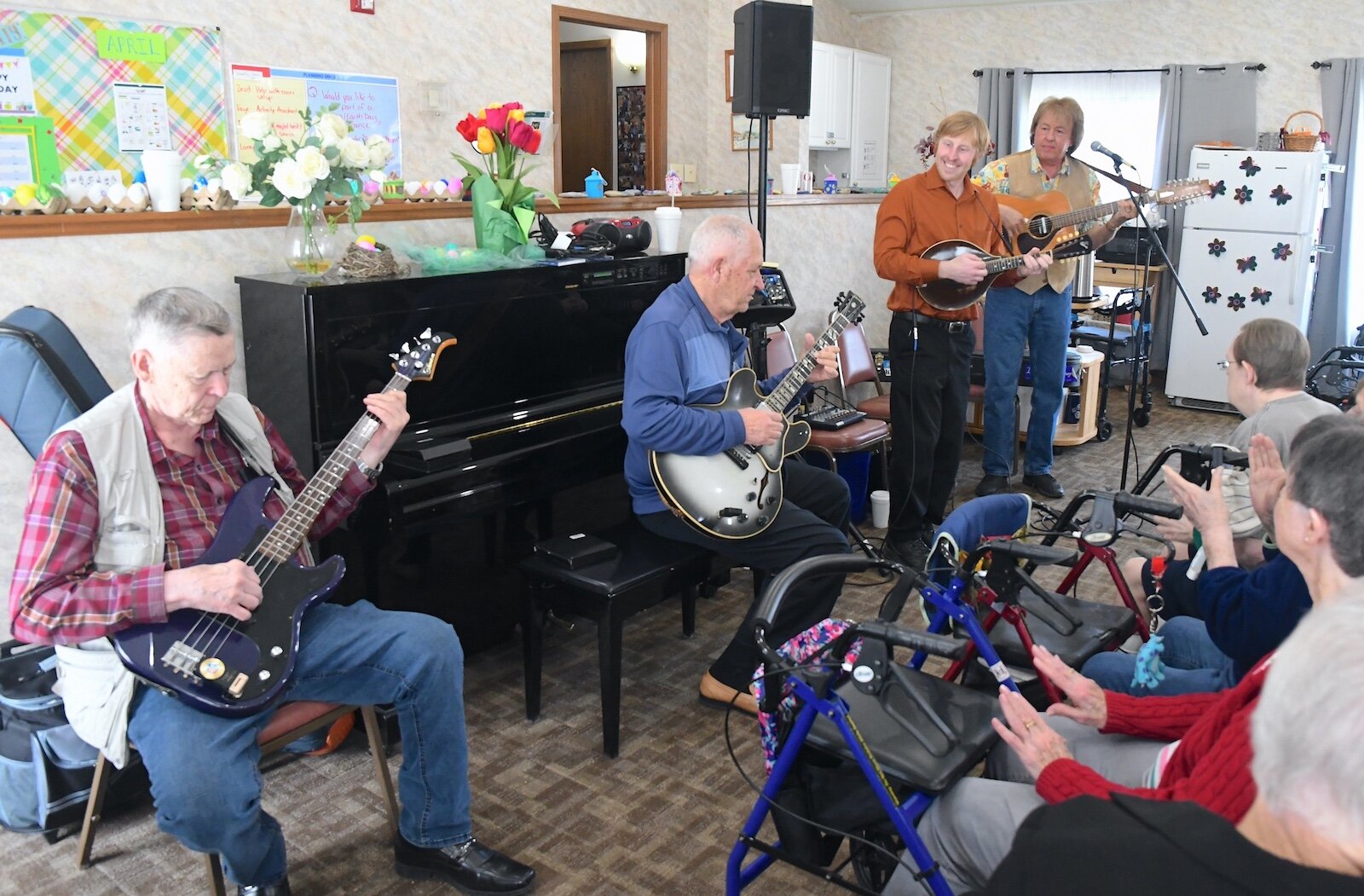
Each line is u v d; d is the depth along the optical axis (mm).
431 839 2156
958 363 3926
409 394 2855
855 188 7098
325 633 2080
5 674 2377
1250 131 6863
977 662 2248
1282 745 877
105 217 2566
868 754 1673
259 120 2684
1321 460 1369
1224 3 6867
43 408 2182
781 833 1897
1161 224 6746
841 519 3148
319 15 3768
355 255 2785
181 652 1862
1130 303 5770
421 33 4109
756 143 5535
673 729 2793
